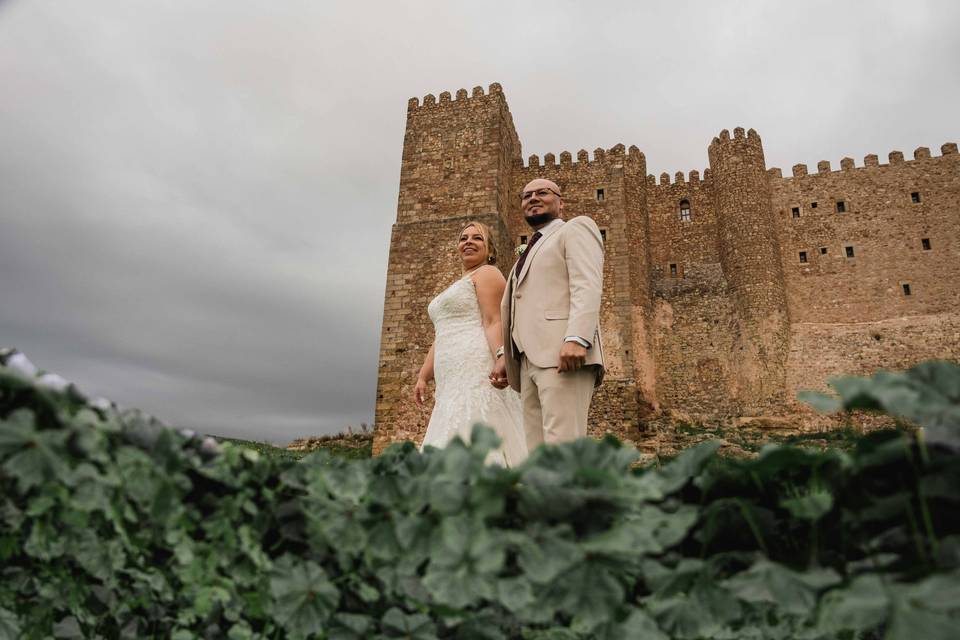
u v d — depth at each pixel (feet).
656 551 4.16
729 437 77.51
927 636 3.27
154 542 5.32
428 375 17.20
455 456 4.53
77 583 5.78
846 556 4.48
